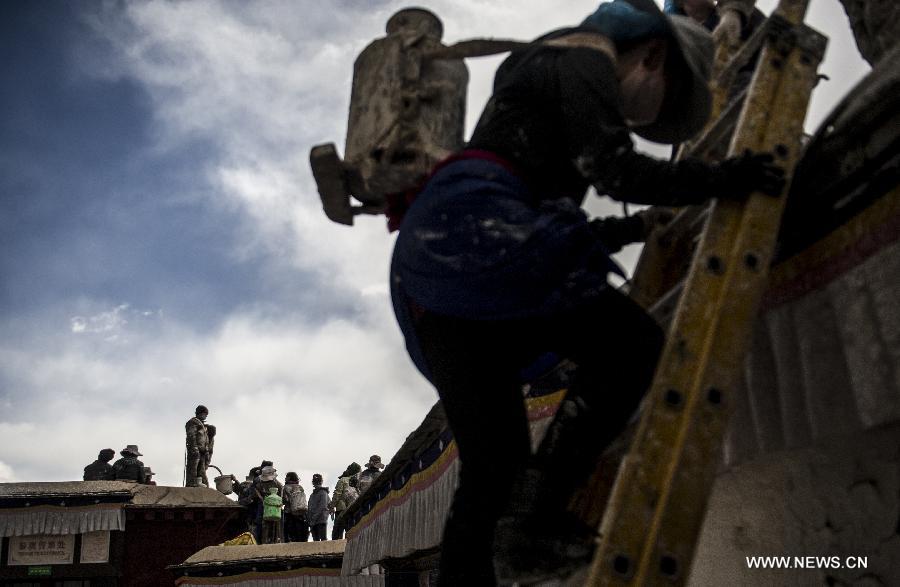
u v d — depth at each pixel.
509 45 1.70
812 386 1.52
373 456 16.67
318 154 1.68
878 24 2.09
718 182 1.55
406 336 1.80
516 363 1.66
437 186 1.54
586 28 1.67
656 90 1.78
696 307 1.51
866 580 1.56
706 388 1.42
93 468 16.27
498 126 1.62
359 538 10.77
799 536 1.77
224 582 13.50
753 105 1.72
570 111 1.53
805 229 1.60
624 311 1.62
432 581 9.82
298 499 17.70
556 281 1.44
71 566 14.63
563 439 1.66
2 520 14.48
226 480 17.52
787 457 1.82
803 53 1.82
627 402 1.61
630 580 1.30
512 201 1.49
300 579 13.48
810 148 1.61
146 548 15.05
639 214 2.15
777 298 1.69
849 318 1.43
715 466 1.38
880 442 1.52
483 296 1.45
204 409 18.98
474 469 1.58
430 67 1.71
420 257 1.52
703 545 2.20
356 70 1.77
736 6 2.65
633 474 1.37
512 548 1.70
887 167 1.36
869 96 1.36
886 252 1.35
